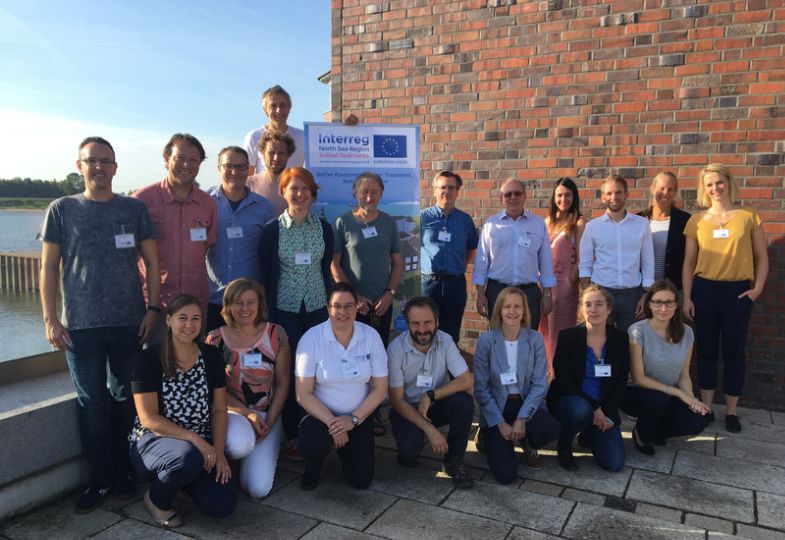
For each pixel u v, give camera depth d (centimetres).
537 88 512
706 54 458
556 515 302
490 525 292
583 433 383
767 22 439
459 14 535
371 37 573
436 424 361
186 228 355
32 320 376
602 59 489
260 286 332
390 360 348
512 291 357
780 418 444
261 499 321
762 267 416
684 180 473
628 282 437
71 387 356
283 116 474
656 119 477
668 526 291
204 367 305
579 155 504
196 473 285
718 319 426
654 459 372
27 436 302
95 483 318
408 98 563
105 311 312
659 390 374
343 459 337
